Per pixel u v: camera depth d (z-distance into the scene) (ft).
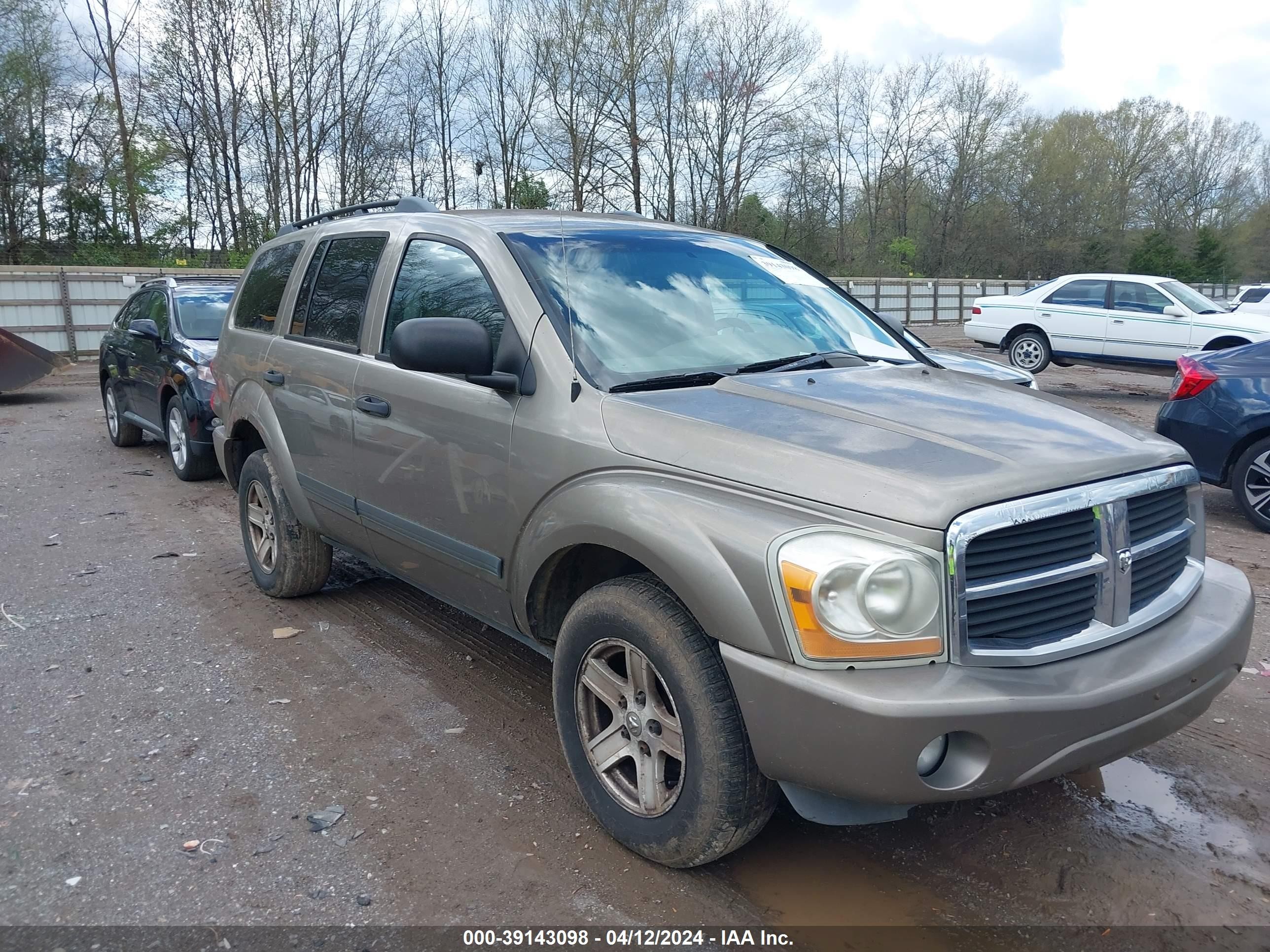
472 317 11.35
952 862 9.42
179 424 27.09
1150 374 54.13
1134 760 11.47
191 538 21.44
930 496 7.42
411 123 121.29
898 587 7.29
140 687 13.37
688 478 8.57
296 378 14.82
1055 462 8.12
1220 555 20.31
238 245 113.91
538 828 9.91
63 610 16.61
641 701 9.07
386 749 11.60
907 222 179.83
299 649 14.79
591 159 120.67
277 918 8.47
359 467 13.23
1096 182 184.96
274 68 111.34
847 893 8.89
